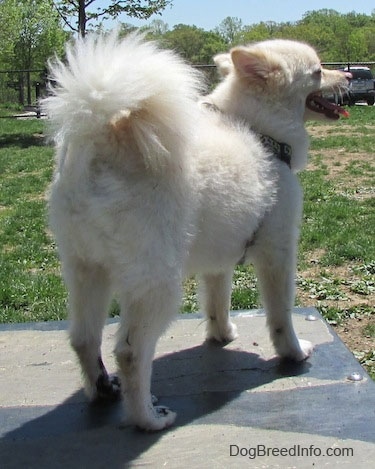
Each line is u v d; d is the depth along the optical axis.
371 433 0.99
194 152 1.03
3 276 2.02
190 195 0.99
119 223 0.94
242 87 1.20
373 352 1.45
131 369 0.98
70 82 0.92
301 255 2.18
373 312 1.68
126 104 0.91
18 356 1.30
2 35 9.04
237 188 1.07
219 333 1.33
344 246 2.22
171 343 1.33
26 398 1.14
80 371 1.15
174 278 0.96
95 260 1.00
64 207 0.98
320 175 3.77
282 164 1.18
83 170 0.95
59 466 0.94
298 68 1.20
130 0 6.85
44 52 14.09
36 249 2.37
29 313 1.73
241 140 1.12
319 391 1.12
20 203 3.23
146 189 0.95
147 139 0.93
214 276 1.28
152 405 1.04
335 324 1.61
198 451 0.96
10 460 0.96
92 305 1.06
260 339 1.34
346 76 1.29
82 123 0.92
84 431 1.03
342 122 6.75
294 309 1.50
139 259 0.94
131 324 0.96
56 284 1.95
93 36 1.00
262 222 1.14
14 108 10.82
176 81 0.94
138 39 0.97
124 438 1.00
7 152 5.22
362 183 3.53
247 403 1.09
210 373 1.20
